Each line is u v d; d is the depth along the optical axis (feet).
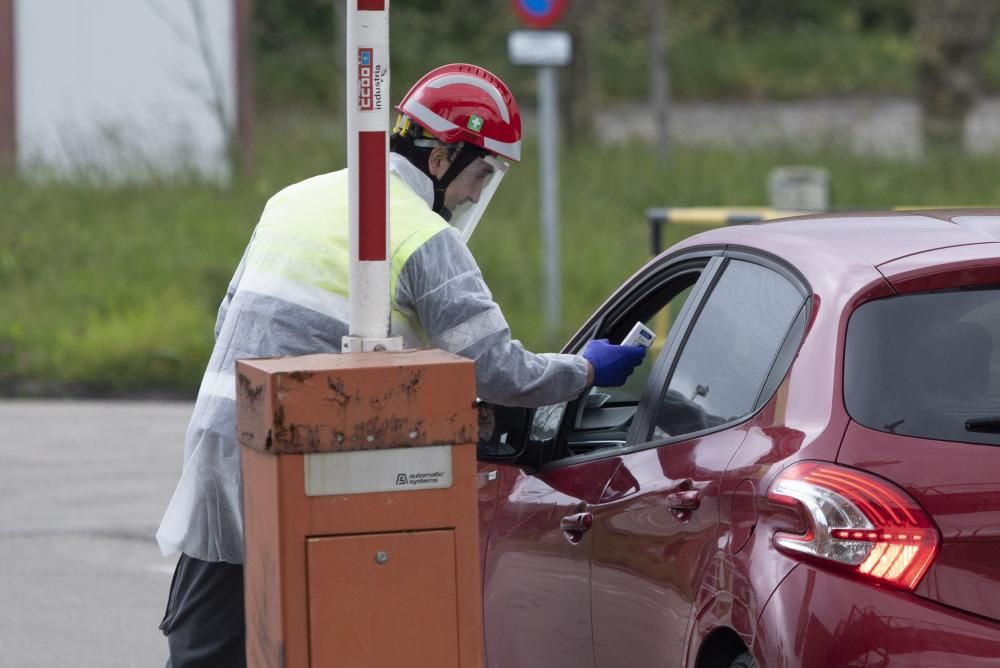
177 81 253.24
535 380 51.26
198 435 51.16
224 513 50.75
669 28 354.33
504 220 221.66
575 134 341.00
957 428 42.93
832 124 311.88
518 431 57.41
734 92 530.27
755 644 42.68
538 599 55.77
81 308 186.09
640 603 49.24
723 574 44.68
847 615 41.01
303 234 51.47
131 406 156.66
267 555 44.32
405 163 53.01
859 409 43.45
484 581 59.82
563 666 54.44
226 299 54.24
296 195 53.11
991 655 40.37
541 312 180.96
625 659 50.29
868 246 47.93
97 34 252.01
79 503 112.78
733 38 559.79
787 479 43.09
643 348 53.78
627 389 61.41
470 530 44.52
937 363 44.09
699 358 51.88
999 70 512.22
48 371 169.17
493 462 56.54
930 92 302.66
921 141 304.09
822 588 41.45
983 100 481.46
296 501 43.29
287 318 50.55
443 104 53.11
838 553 41.50
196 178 240.12
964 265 45.34
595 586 52.01
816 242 49.47
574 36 338.34
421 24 404.77
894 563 41.24
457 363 44.16
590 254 200.85
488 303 50.60
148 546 101.60
